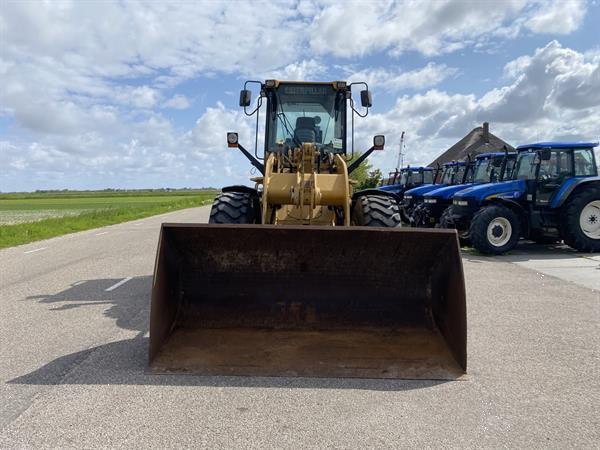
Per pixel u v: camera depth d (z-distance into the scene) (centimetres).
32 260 1085
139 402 337
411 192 1789
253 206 648
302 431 300
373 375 379
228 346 414
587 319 562
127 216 2777
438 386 366
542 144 1141
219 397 345
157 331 401
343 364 392
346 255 434
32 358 427
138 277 843
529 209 1147
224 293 450
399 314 442
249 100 722
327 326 439
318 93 733
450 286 409
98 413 321
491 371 397
